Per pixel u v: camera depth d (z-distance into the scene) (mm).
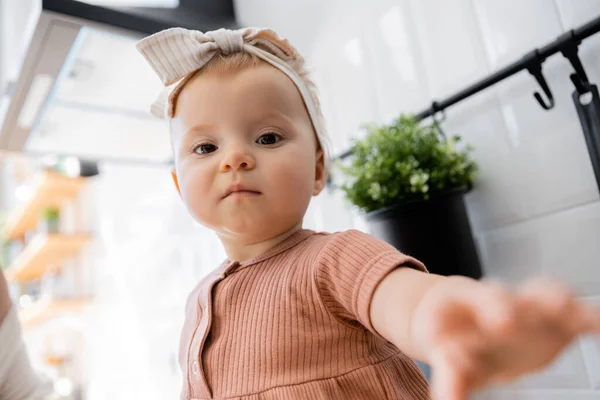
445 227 640
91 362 1902
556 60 637
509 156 687
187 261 1501
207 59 499
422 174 647
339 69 984
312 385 398
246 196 454
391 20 872
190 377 474
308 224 1061
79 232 2078
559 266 630
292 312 422
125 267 1854
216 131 476
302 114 509
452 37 768
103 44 879
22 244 2408
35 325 1978
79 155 1329
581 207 615
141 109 1114
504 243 688
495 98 707
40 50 852
